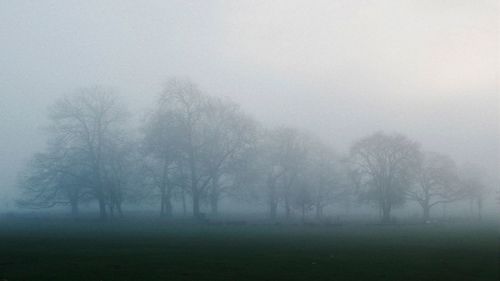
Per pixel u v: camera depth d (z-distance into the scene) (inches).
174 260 1219.9
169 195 3843.5
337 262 1183.6
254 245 1644.9
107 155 3841.0
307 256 1311.5
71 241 1796.3
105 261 1200.8
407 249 1514.5
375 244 1700.3
